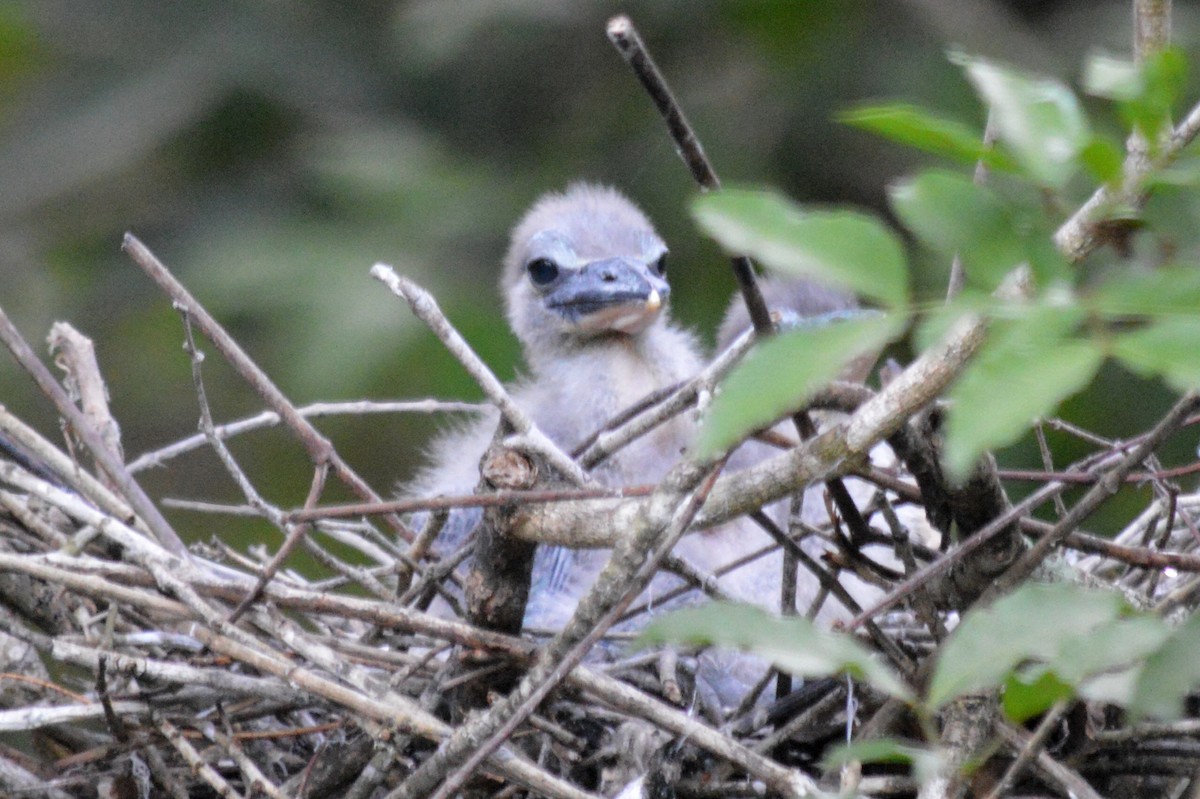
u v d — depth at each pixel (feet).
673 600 28.07
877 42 50.57
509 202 51.16
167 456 29.43
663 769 22.36
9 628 22.95
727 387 12.34
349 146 52.19
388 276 20.67
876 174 50.19
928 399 17.70
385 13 55.88
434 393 46.55
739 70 51.62
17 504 24.80
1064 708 19.83
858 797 19.97
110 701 23.13
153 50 54.24
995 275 13.33
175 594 22.81
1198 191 14.74
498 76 53.67
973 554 20.76
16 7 54.29
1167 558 20.66
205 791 24.85
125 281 52.01
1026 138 13.70
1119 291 12.23
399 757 22.88
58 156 53.11
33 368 25.86
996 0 50.90
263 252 49.73
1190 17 45.42
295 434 23.93
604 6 51.96
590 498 20.22
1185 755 21.99
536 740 23.41
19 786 24.14
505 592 21.42
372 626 25.93
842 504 21.91
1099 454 25.40
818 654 15.56
